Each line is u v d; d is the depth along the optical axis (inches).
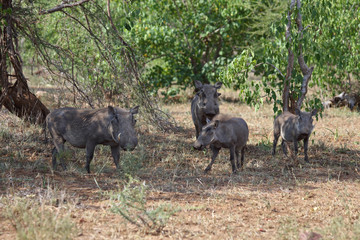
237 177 388.8
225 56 996.6
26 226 234.8
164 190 336.2
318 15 499.8
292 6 482.3
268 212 293.1
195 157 474.3
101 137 369.1
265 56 548.1
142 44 914.7
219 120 400.2
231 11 913.5
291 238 237.8
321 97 877.2
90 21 573.9
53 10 500.1
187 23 956.6
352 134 614.5
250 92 529.3
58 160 376.5
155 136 576.7
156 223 252.5
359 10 694.5
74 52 566.6
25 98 535.2
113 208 263.3
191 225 260.4
